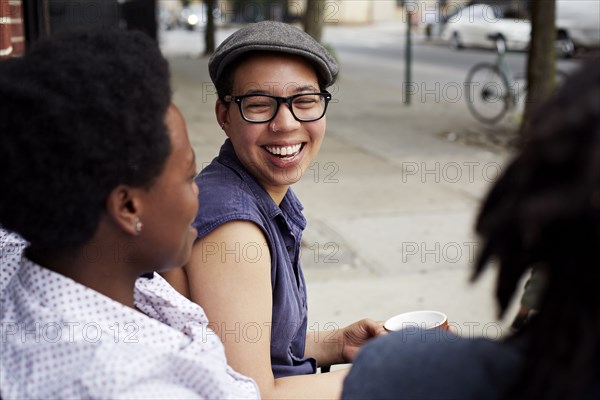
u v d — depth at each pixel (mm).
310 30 11461
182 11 39969
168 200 1153
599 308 792
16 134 1030
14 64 1076
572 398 809
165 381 1127
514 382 873
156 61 1130
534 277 881
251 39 1745
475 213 898
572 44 16391
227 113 1850
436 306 4066
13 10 3771
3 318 1167
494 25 19188
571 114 762
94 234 1124
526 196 803
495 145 8414
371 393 954
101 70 1050
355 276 4492
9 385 1098
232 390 1219
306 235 5152
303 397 1589
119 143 1057
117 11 9641
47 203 1056
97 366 1072
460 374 907
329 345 1979
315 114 1819
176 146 1154
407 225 5434
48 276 1149
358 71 16656
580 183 751
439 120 10039
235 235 1596
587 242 780
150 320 1174
